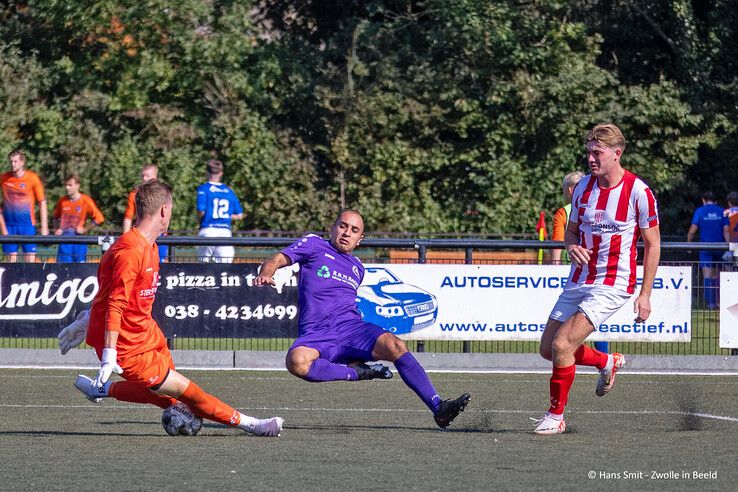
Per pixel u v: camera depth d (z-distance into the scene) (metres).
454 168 72.38
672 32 75.00
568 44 72.69
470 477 15.40
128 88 71.06
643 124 71.19
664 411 24.16
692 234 57.62
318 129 73.62
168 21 71.31
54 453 17.53
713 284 34.06
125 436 19.69
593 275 20.42
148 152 70.88
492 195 70.94
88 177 69.75
